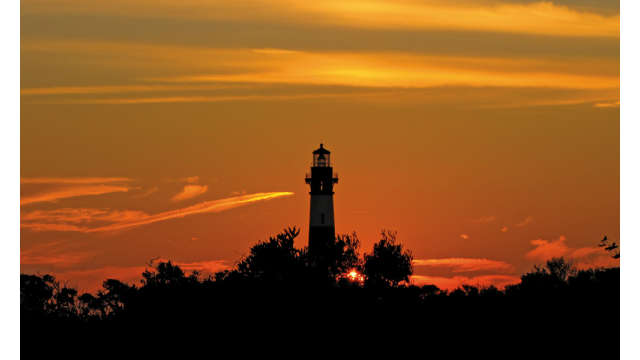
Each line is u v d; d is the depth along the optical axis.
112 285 172.00
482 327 161.50
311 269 166.88
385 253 183.00
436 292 176.62
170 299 159.12
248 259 167.12
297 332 155.00
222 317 155.75
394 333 158.75
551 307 166.75
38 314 163.62
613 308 165.62
